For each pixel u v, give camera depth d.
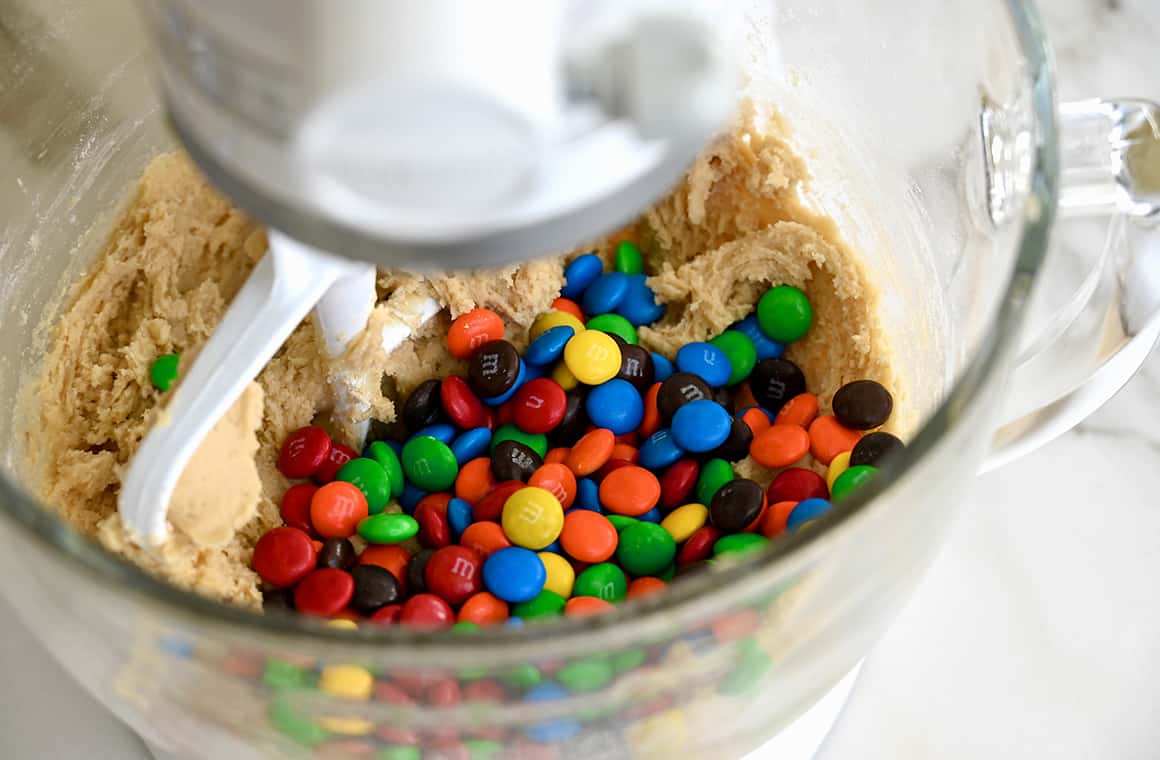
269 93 0.39
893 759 0.53
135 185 0.56
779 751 0.52
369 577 0.52
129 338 0.56
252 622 0.43
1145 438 0.58
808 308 0.56
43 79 0.54
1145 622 0.55
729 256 0.57
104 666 0.48
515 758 0.48
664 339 0.58
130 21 0.54
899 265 0.56
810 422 0.55
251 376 0.47
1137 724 0.54
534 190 0.40
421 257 0.41
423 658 0.43
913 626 0.55
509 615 0.52
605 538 0.53
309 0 0.38
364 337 0.53
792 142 0.57
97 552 0.44
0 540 0.46
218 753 0.50
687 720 0.48
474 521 0.54
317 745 0.48
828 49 0.56
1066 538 0.56
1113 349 0.53
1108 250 0.54
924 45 0.53
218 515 0.49
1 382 0.53
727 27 0.41
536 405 0.55
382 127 0.39
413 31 0.37
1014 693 0.54
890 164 0.56
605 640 0.43
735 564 0.43
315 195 0.40
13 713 0.53
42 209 0.55
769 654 0.47
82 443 0.54
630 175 0.41
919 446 0.44
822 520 0.44
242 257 0.56
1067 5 0.64
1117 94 0.63
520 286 0.56
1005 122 0.49
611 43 0.39
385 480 0.54
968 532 0.56
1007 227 0.48
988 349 0.45
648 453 0.55
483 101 0.38
